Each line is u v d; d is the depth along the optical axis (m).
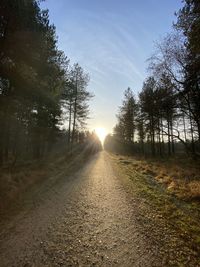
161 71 16.81
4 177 11.89
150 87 23.86
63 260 5.16
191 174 16.27
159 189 12.58
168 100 18.27
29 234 6.52
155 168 20.41
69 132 37.12
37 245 5.86
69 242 6.06
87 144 59.91
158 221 7.55
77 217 8.02
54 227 7.08
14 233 6.57
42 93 14.56
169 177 15.27
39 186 12.81
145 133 43.47
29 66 12.88
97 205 9.52
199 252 5.52
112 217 8.01
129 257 5.30
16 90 13.87
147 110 25.84
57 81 18.77
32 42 11.95
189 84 15.83
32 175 14.64
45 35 13.02
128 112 47.62
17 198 9.98
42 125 24.11
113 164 25.70
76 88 35.38
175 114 26.20
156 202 9.88
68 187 13.06
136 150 52.03
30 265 4.94
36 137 26.33
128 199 10.44
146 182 14.61
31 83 13.27
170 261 5.12
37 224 7.30
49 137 30.73
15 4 10.53
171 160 27.95
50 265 4.95
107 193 11.66
